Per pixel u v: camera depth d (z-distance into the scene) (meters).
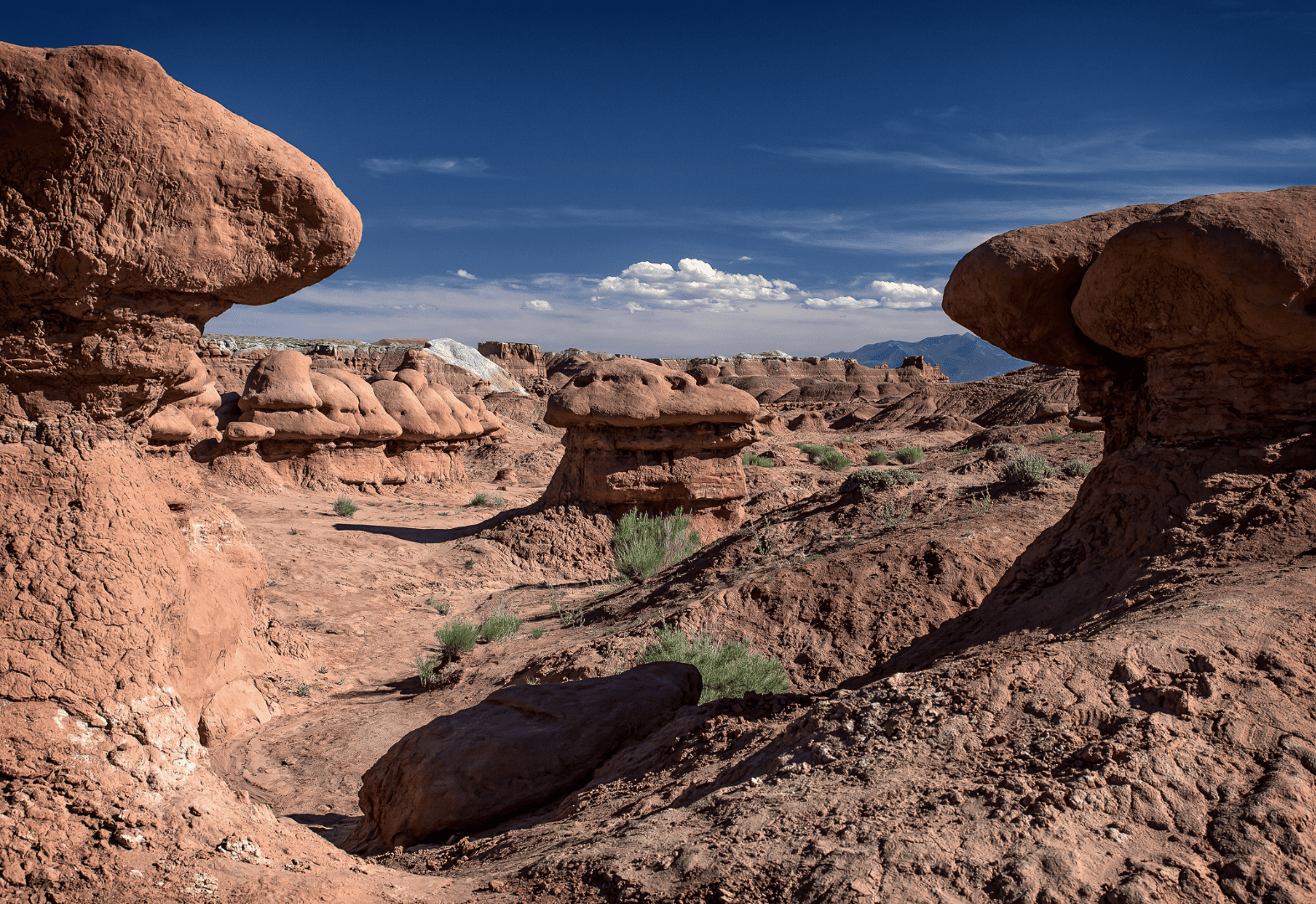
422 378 34.28
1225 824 2.84
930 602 9.70
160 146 3.56
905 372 137.88
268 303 4.29
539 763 5.61
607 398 20.52
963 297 6.52
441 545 20.48
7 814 3.13
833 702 4.36
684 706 6.56
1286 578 4.06
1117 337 5.64
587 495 21.05
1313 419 4.94
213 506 10.73
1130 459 5.59
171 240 3.69
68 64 3.30
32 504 3.57
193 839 3.36
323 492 27.31
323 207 4.04
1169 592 4.39
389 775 5.84
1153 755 3.09
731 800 3.66
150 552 3.88
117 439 3.98
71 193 3.43
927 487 13.96
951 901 2.68
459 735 5.77
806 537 13.19
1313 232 4.52
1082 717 3.43
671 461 21.02
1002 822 2.95
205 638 9.23
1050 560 5.80
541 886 3.38
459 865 4.34
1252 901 2.60
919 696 3.94
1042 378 79.38
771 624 9.95
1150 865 2.72
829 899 2.75
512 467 42.81
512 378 128.88
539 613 14.82
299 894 3.21
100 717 3.43
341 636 13.72
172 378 4.12
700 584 12.34
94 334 3.68
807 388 114.75
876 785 3.38
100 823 3.25
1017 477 12.76
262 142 3.90
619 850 3.47
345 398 28.27
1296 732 3.13
